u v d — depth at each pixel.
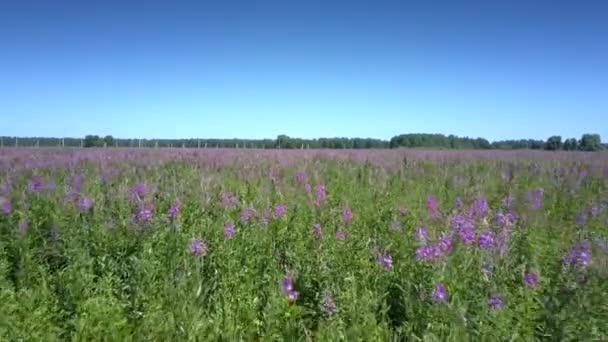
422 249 5.66
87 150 26.31
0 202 8.67
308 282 5.82
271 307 5.00
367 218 8.78
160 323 4.73
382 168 16.73
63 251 6.75
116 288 5.62
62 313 5.00
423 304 5.00
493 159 22.67
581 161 21.09
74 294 5.19
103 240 6.69
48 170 14.97
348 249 6.50
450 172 16.36
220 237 6.91
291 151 28.12
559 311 4.61
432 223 8.26
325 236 6.95
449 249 5.97
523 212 9.39
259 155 22.48
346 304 5.10
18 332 4.48
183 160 19.03
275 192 11.16
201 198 9.64
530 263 6.26
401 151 30.39
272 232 7.65
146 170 15.23
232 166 17.19
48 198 9.05
